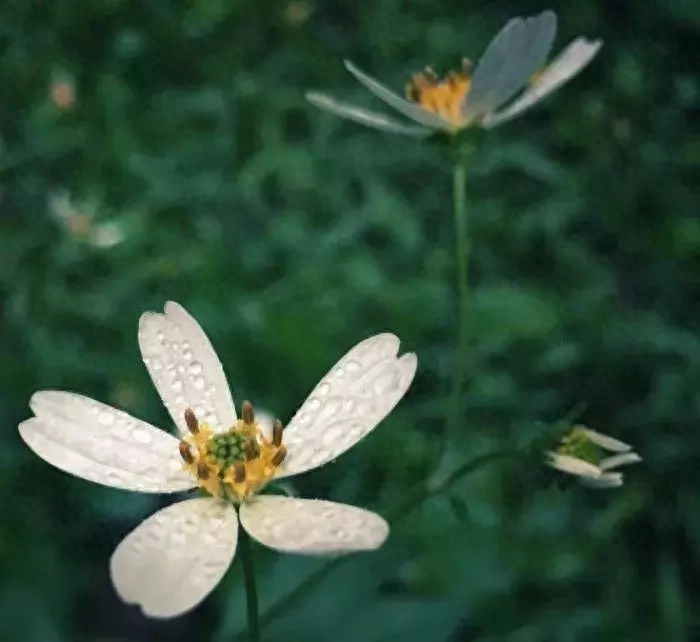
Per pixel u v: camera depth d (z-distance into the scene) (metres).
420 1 0.33
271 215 0.30
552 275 0.29
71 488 0.24
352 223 0.29
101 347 0.27
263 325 0.26
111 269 0.29
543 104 0.31
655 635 0.21
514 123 0.31
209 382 0.14
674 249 0.29
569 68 0.18
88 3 0.34
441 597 0.19
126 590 0.11
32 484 0.24
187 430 0.13
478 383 0.26
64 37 0.34
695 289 0.29
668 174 0.30
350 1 0.34
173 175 0.31
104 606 0.22
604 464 0.15
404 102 0.17
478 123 0.17
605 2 0.32
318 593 0.18
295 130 0.33
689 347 0.26
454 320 0.27
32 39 0.34
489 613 0.20
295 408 0.25
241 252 0.29
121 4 0.34
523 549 0.22
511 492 0.23
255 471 0.13
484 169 0.30
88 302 0.28
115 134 0.32
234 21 0.34
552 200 0.29
